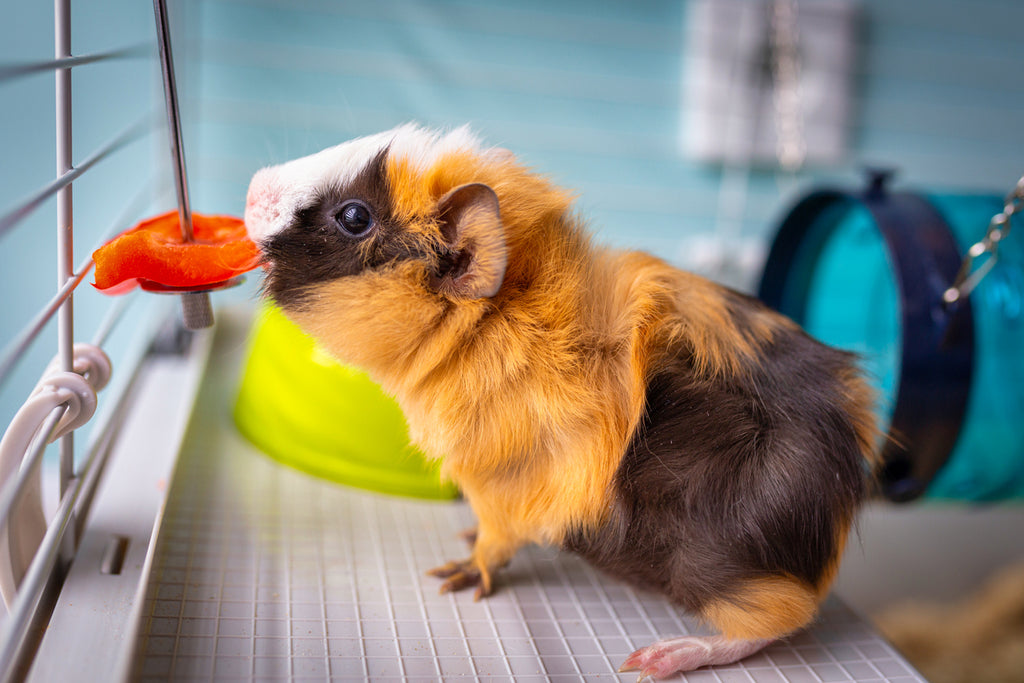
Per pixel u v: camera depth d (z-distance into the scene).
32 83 0.56
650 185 0.76
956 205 0.53
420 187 0.39
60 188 0.33
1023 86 0.79
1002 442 0.53
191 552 0.41
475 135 0.42
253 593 0.39
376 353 0.39
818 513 0.38
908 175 0.79
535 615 0.40
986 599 0.59
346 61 0.69
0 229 0.29
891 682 0.38
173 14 0.56
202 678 0.35
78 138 0.59
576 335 0.38
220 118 0.68
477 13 0.70
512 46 0.71
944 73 0.77
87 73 0.59
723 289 0.42
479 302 0.38
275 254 0.39
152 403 0.52
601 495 0.38
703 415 0.38
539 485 0.38
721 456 0.37
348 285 0.38
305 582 0.41
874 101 0.77
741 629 0.38
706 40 0.71
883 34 0.75
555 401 0.37
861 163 0.74
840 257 0.58
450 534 0.45
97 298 0.59
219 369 0.59
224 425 0.53
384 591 0.41
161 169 0.57
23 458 0.35
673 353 0.39
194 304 0.39
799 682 0.37
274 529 0.44
